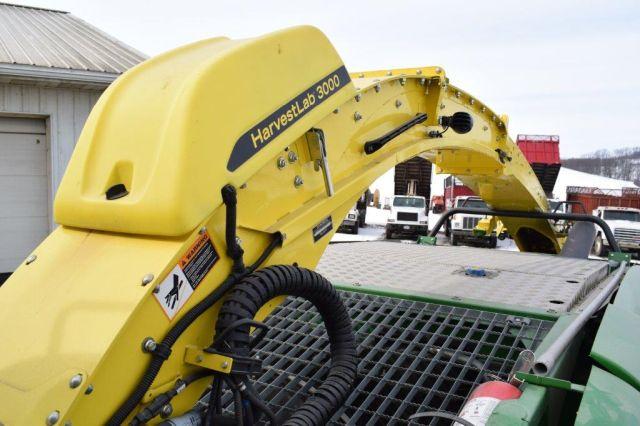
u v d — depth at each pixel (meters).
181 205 1.45
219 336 1.56
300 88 1.92
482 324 2.59
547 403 1.69
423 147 2.99
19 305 1.53
